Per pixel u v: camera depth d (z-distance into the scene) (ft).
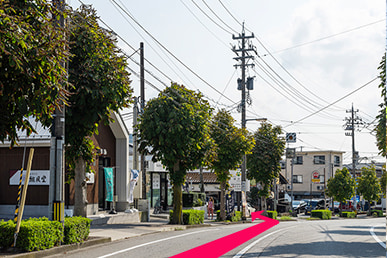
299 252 40.04
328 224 93.15
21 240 35.47
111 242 47.85
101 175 85.40
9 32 27.84
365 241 50.24
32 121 72.84
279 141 141.38
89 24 52.85
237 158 103.86
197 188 154.71
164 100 73.82
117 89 51.55
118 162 88.48
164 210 123.85
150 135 72.74
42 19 33.91
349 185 180.86
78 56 51.34
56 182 41.24
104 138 84.89
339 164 280.10
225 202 107.86
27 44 30.12
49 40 32.37
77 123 52.65
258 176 140.15
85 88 49.32
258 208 178.70
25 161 72.13
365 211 242.58
